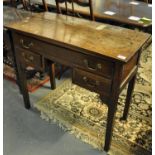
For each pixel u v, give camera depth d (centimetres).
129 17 201
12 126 174
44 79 228
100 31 144
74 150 154
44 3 214
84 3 196
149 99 203
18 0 233
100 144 157
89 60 123
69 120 178
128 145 156
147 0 262
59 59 139
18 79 189
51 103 197
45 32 141
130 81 155
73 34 138
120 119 179
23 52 157
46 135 166
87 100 200
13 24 155
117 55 114
